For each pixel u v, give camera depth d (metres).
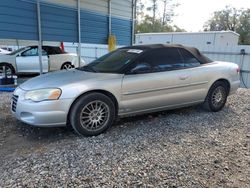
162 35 20.81
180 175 2.72
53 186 2.45
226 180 2.67
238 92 7.25
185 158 3.09
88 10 8.45
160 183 2.56
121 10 9.81
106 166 2.83
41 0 7.04
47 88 3.54
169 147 3.39
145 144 3.45
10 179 2.55
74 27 8.10
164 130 4.01
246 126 4.35
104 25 9.16
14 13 6.49
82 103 3.61
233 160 3.11
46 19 7.26
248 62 11.33
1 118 4.51
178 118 4.63
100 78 3.85
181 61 4.60
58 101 3.49
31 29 6.94
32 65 10.45
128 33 10.38
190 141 3.61
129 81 3.98
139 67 4.13
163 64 4.38
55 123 3.55
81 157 3.03
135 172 2.73
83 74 4.07
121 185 2.50
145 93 4.13
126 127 4.12
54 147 3.34
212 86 4.95
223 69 5.07
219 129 4.15
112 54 4.80
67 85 3.60
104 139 3.61
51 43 11.43
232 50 11.71
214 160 3.08
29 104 3.51
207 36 19.64
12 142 3.54
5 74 8.18
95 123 3.76
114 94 3.87
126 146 3.37
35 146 3.39
